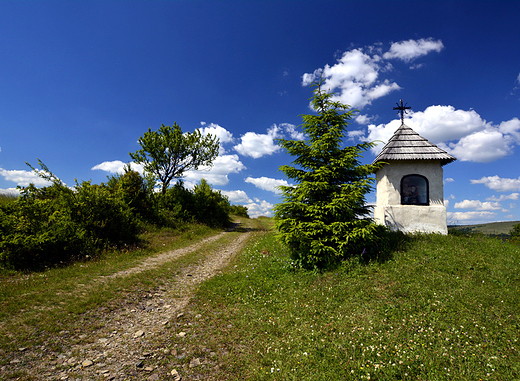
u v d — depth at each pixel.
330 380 3.89
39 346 4.49
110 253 11.77
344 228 8.80
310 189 9.25
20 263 8.87
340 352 4.50
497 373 3.87
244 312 6.35
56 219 10.68
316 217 9.13
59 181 12.75
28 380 3.68
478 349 4.41
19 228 9.25
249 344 5.05
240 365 4.41
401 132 12.65
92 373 3.98
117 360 4.39
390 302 6.21
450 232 11.70
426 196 11.69
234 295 7.45
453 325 5.10
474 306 5.68
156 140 26.28
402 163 11.87
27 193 10.98
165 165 27.30
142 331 5.41
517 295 6.01
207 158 29.44
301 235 8.85
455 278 7.02
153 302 7.05
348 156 9.26
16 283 7.33
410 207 11.49
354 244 8.94
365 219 9.59
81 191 12.84
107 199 13.34
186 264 11.20
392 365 4.07
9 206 9.89
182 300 7.28
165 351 4.75
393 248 9.51
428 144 11.95
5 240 8.68
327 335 5.15
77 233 11.05
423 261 8.29
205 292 7.69
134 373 4.07
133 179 20.27
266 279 8.67
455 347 4.48
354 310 6.02
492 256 8.54
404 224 11.43
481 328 4.93
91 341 4.88
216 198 30.38
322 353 4.54
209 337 5.27
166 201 24.59
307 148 10.24
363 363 4.17
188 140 27.27
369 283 7.28
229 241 18.66
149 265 10.55
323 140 9.78
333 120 10.10
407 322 5.35
